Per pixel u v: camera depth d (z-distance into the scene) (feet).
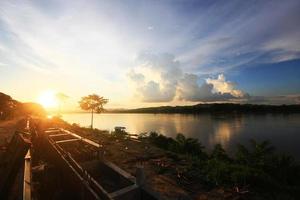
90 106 115.34
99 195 13.25
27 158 18.80
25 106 253.85
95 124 283.79
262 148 48.65
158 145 69.87
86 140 30.66
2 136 47.75
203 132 230.68
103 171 22.31
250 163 46.32
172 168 27.71
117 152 37.14
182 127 284.82
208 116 647.56
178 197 18.90
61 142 31.27
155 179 23.56
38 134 45.57
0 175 16.46
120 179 18.81
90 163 22.71
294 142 172.04
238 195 19.69
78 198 15.79
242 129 268.21
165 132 218.59
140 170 16.26
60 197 18.49
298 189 22.38
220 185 22.03
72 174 17.72
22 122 87.76
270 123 362.53
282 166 42.22
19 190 13.01
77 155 26.00
